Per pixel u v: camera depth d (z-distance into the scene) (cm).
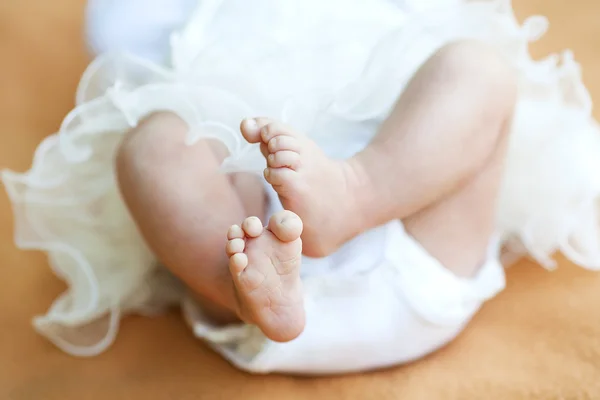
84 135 77
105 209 82
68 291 83
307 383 74
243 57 75
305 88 75
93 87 79
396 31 74
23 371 77
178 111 73
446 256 74
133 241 82
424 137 70
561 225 83
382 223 71
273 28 79
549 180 84
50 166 80
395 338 73
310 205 66
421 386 73
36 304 82
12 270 85
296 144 66
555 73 83
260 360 73
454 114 70
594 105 94
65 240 82
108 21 83
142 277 82
